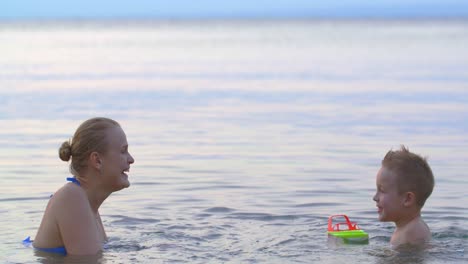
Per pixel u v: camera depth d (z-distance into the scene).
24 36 110.62
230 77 30.14
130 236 6.39
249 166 10.52
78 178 5.95
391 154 6.29
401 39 75.25
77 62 41.75
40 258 5.66
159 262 5.57
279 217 7.26
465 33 98.50
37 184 9.20
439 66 34.88
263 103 20.31
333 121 16.09
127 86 26.19
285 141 13.13
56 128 15.03
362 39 77.06
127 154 5.98
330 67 35.66
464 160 10.93
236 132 14.43
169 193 8.49
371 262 5.55
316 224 6.95
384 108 18.61
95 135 5.84
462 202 7.96
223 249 5.95
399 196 6.11
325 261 5.59
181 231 6.62
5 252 5.84
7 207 7.77
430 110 17.95
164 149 12.25
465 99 20.41
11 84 27.03
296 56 46.09
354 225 6.47
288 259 5.65
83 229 5.76
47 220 5.87
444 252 5.80
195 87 25.72
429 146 12.39
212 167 10.42
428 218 7.20
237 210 7.57
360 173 9.92
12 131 14.59
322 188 8.85
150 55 49.56
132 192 8.55
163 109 18.89
